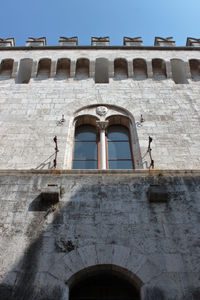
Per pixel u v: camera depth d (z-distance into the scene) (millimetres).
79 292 8477
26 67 19359
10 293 7910
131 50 19797
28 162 12820
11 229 9484
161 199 10227
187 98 16594
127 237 9242
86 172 11352
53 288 8016
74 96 16516
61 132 14352
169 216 9875
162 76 18453
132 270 8383
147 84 17609
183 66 18797
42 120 15000
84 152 14227
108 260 8602
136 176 11203
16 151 13344
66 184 10867
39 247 8961
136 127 14672
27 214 9906
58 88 17172
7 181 11000
